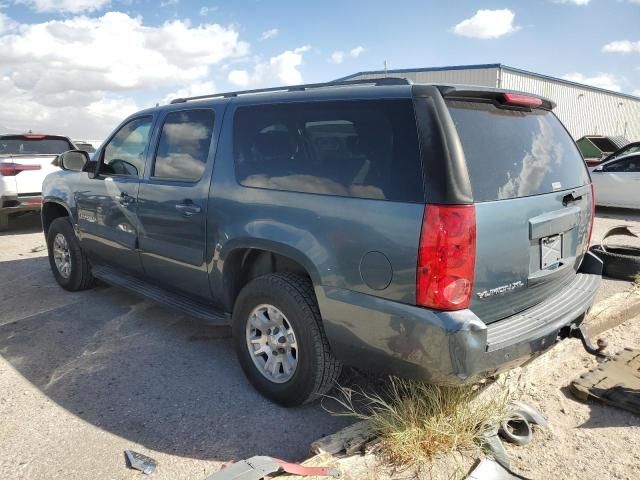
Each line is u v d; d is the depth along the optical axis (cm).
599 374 360
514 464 273
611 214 1192
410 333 255
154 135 430
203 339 444
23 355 414
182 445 295
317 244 290
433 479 253
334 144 295
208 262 370
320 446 271
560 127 354
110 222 474
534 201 287
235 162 350
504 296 275
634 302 473
